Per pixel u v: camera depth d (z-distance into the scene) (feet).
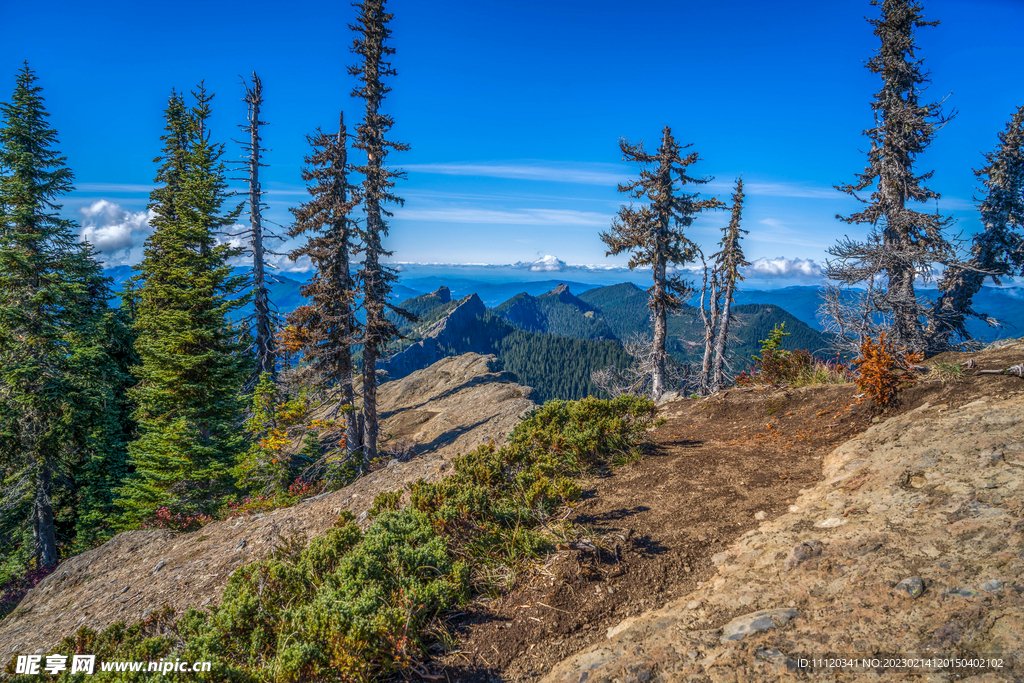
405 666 12.91
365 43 61.57
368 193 63.62
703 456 24.61
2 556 57.67
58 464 58.65
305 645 12.84
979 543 11.51
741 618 11.78
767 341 48.16
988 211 61.82
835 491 17.12
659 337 71.56
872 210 55.88
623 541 16.98
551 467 23.85
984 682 8.20
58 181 59.00
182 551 31.40
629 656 11.60
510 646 13.44
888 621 10.20
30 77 57.11
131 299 76.02
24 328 55.21
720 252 91.20
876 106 54.95
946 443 17.33
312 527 27.81
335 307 64.85
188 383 59.47
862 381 24.57
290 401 69.21
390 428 93.35
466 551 18.16
